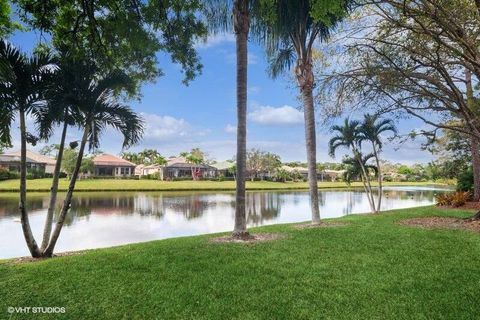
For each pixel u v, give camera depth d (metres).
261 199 36.69
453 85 8.90
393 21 8.01
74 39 8.39
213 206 26.77
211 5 10.33
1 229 14.22
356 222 12.20
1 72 7.36
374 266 6.03
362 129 18.23
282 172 84.12
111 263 6.32
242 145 9.36
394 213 15.53
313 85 11.42
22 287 5.12
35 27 8.23
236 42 9.57
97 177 63.72
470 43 8.21
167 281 5.29
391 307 4.31
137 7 8.78
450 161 24.36
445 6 8.15
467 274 5.53
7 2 8.12
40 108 7.93
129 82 8.70
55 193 8.71
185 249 7.45
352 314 4.13
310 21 11.88
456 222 11.58
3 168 50.03
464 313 4.12
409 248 7.37
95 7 8.33
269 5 8.92
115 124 8.52
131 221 17.92
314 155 12.57
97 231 14.59
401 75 8.77
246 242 8.40
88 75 8.39
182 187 53.00
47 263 6.54
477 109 10.55
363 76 9.16
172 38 9.69
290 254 6.95
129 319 4.11
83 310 4.34
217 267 6.01
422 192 52.69
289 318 4.06
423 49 8.70
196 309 4.31
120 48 9.32
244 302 4.50
